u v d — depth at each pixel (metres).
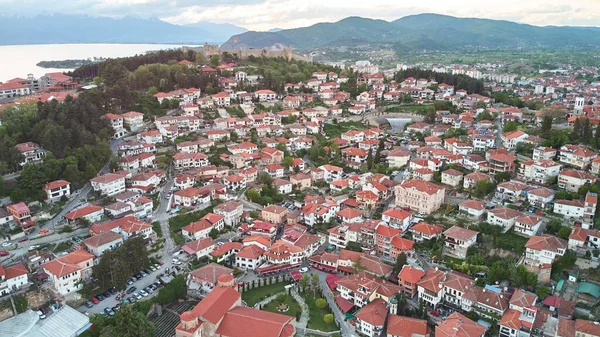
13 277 142.25
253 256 170.88
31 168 185.12
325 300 151.12
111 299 147.62
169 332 136.88
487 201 194.88
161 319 143.25
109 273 152.62
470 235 168.12
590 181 185.62
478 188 197.00
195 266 167.38
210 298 137.50
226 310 134.38
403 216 187.00
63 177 196.00
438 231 178.38
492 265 155.62
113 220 180.50
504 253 163.38
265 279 163.62
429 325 138.75
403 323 134.00
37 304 142.12
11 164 192.75
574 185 187.00
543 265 150.62
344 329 140.50
